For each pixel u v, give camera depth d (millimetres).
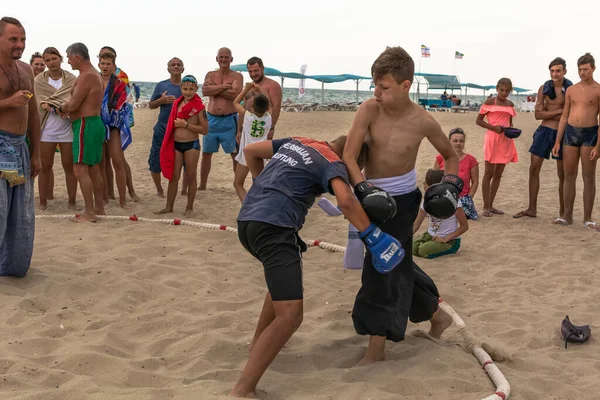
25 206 4973
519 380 3570
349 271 5879
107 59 8117
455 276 5852
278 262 3197
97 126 7230
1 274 5055
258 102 7445
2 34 4699
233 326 4379
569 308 5000
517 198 10375
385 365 3629
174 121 7848
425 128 3570
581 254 6656
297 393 3314
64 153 8055
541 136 8445
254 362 3137
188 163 8008
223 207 8852
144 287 5098
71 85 7691
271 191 3271
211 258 6062
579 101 7852
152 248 6234
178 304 4805
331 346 4078
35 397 3018
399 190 3588
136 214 8125
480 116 8570
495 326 4594
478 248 6926
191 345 3936
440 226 6520
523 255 6645
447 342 4172
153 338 4129
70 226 7090
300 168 3275
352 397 3201
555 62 8234
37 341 3846
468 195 8414
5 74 4766
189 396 3082
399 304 3658
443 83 49219
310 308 4895
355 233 3664
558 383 3559
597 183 12195
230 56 9320
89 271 5391
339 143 3543
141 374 3404
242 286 5277
